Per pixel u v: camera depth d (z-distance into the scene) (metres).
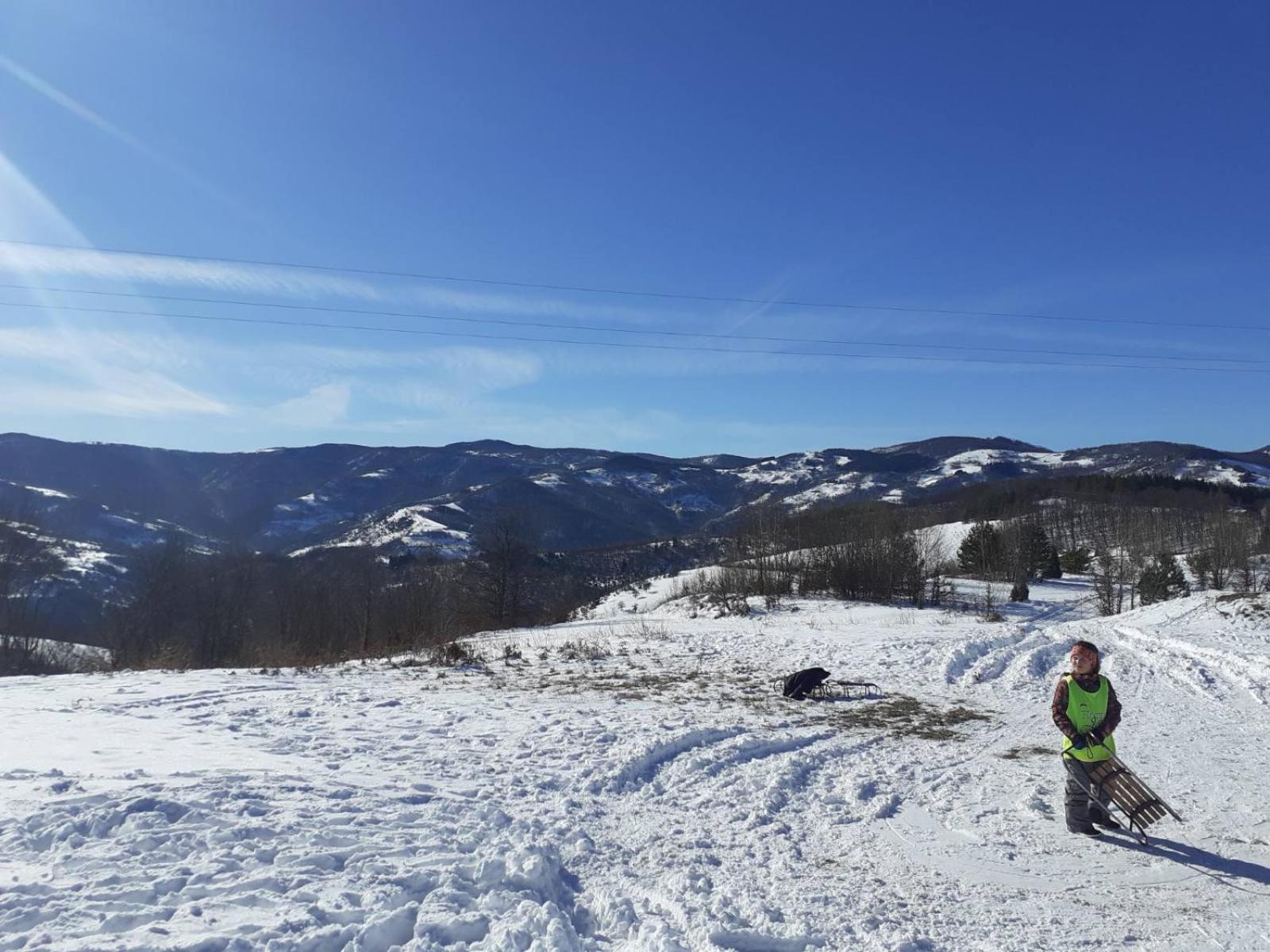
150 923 4.09
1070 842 6.66
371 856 5.28
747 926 4.88
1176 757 9.30
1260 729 10.77
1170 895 5.60
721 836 6.64
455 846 5.66
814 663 17.08
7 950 3.71
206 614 40.62
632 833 6.59
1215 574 45.91
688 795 7.74
